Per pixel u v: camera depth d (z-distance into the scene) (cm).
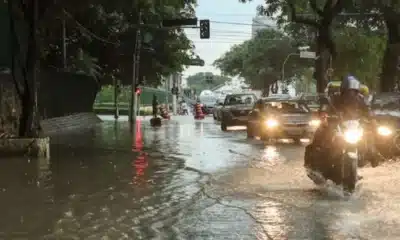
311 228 688
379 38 4612
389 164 1288
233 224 718
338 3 2927
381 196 886
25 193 951
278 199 877
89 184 1045
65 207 834
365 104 894
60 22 2817
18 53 1653
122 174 1177
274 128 1927
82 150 1730
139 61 4228
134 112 3903
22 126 1634
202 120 4381
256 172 1182
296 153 1565
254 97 3109
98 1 2108
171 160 1427
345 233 661
